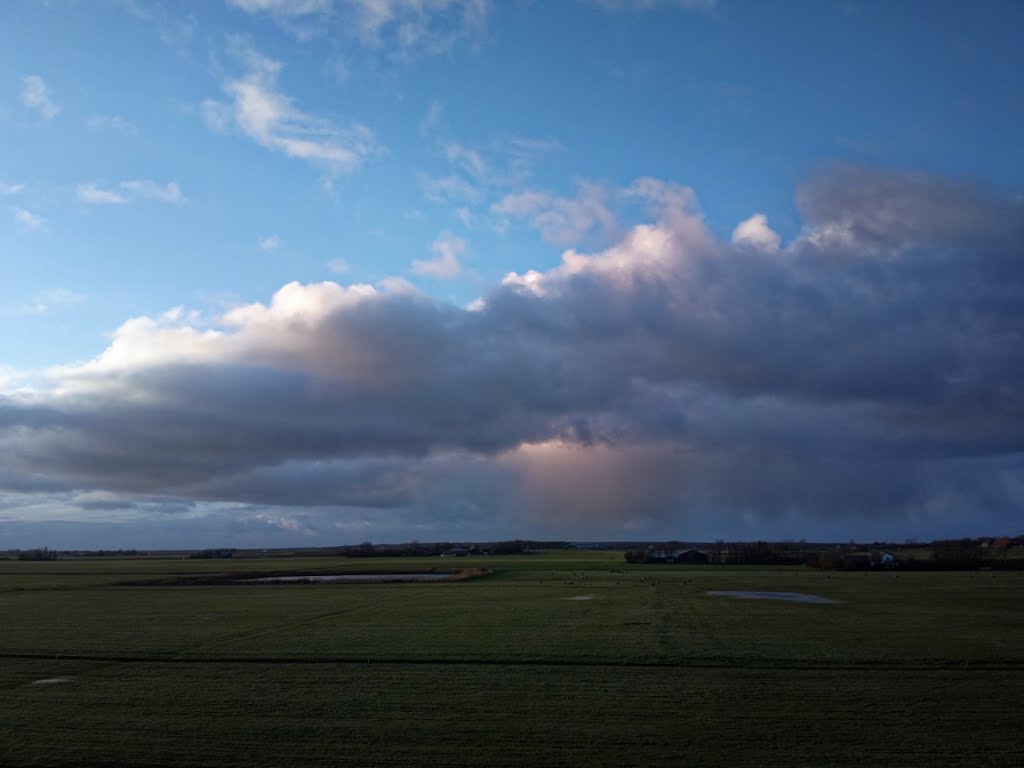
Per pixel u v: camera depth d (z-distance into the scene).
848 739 17.16
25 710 20.36
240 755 16.36
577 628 36.75
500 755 16.25
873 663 26.39
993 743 16.78
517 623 39.25
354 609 48.53
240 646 31.28
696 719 18.97
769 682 23.36
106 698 21.77
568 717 19.23
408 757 16.16
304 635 34.66
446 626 37.97
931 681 23.33
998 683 23.00
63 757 16.27
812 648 29.64
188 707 20.56
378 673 25.14
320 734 17.88
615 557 194.12
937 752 16.16
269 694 22.06
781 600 53.78
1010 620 39.41
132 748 16.86
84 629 37.97
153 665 27.22
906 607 47.38
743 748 16.56
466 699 21.27
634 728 18.20
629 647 30.05
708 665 26.23
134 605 53.19
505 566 131.12
